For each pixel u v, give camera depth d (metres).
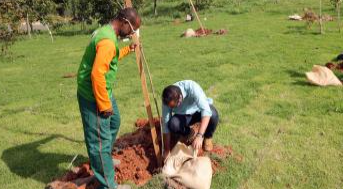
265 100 8.66
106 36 4.60
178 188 5.09
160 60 13.47
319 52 12.95
